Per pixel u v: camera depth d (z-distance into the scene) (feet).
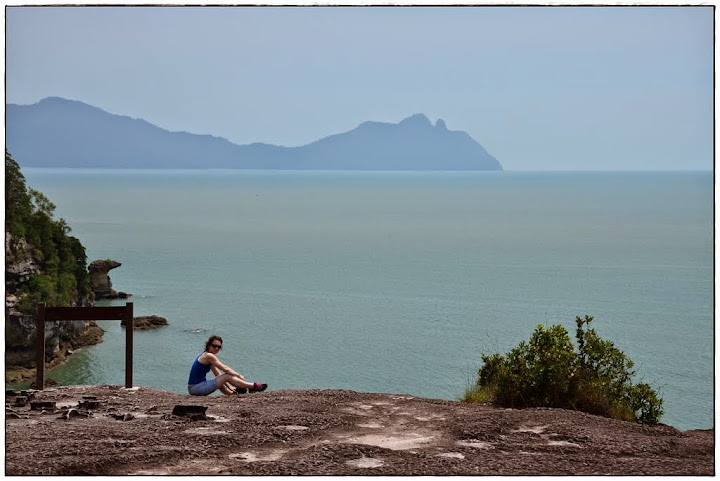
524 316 266.77
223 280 358.84
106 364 206.18
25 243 221.46
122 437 22.65
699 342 215.10
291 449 22.12
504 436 23.89
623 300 294.05
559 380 29.73
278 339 234.17
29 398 29.43
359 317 269.23
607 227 642.63
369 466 20.02
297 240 559.79
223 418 25.70
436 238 570.05
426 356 209.05
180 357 214.07
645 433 25.41
